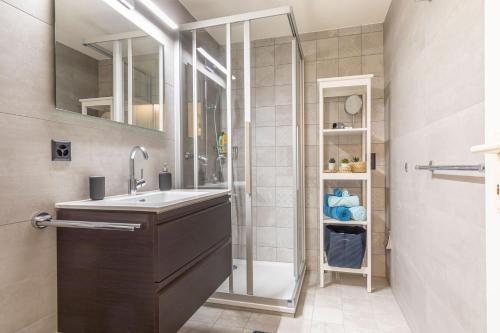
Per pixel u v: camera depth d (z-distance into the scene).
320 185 2.54
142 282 1.19
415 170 1.70
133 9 1.87
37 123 1.24
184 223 1.41
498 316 0.79
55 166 1.32
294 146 2.40
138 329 1.19
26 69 1.20
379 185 2.74
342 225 2.77
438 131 1.33
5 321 1.11
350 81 2.47
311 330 1.83
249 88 2.17
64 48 1.37
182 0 2.35
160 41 2.15
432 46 1.40
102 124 1.61
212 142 2.28
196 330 1.83
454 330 1.17
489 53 0.81
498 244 0.79
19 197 1.16
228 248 2.00
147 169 2.01
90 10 1.54
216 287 1.78
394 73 2.27
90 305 1.26
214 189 2.25
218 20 2.19
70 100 1.39
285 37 2.38
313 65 2.92
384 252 2.73
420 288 1.62
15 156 1.14
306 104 2.93
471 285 1.02
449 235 1.21
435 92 1.36
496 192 0.79
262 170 2.40
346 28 2.84
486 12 0.83
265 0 2.36
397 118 2.17
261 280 2.35
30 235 1.20
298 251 2.52
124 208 1.22
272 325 1.89
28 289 1.19
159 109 2.14
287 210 2.42
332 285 2.54
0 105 1.09
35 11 1.24
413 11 1.73
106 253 1.24
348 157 2.82
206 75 2.29
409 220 1.84
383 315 2.02
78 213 1.28
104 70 1.62
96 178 1.47
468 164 1.03
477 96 0.96
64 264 1.30
